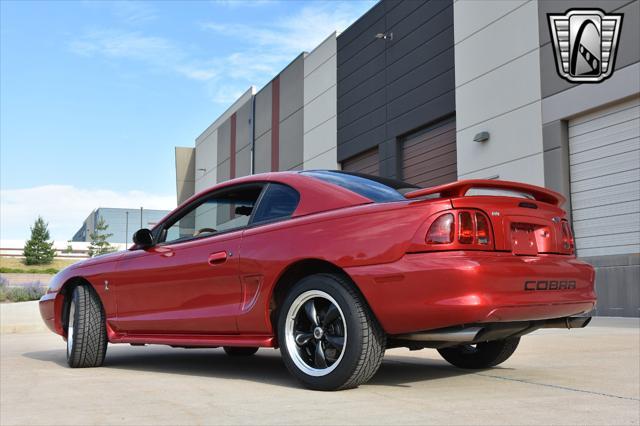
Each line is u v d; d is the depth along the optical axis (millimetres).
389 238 3010
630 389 3193
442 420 2434
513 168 13312
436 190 2971
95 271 4539
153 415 2623
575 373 3801
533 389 3186
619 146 11188
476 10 14633
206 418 2537
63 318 4922
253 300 3541
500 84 13773
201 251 3883
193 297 3906
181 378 3785
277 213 3629
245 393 3137
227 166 32469
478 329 2838
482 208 3025
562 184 12086
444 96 15766
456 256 2877
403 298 2912
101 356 4512
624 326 7988
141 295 4230
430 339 2943
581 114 11914
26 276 35594
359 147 19750
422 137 16969
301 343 3291
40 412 2734
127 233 93688
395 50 17984
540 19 12727
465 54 14969
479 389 3189
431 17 16375
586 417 2494
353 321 3047
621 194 11117
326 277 3178
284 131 25562
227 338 3707
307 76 23641
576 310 3334
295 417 2516
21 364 4812
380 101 18672
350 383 3104
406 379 3557
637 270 10422
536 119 12766
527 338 6188
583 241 11828
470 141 14625
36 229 64312
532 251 3195
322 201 3443
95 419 2564
